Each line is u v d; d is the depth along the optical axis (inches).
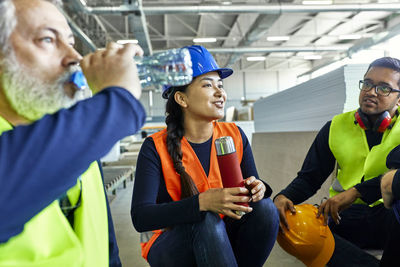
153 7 342.6
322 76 109.1
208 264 40.7
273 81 884.0
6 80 23.0
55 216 25.1
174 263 45.5
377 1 402.3
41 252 23.0
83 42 389.1
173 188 50.8
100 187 34.3
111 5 329.7
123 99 19.5
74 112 18.2
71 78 24.2
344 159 63.2
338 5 349.7
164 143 51.5
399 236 45.4
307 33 607.2
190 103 50.5
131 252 89.0
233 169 42.0
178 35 598.5
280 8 347.6
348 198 54.4
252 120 347.6
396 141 55.0
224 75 54.1
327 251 55.5
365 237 61.4
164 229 48.9
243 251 48.1
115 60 20.9
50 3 24.2
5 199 15.7
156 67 24.3
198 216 40.7
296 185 65.5
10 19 22.1
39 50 23.0
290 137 121.6
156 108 833.5
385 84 54.7
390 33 448.5
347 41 656.4
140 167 50.1
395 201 45.1
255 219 46.2
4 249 20.9
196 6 345.4
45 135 17.0
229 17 506.6
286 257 77.4
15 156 16.1
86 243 27.7
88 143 17.8
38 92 23.4
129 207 149.3
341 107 94.1
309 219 56.4
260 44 678.5
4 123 22.9
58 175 17.1
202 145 53.1
